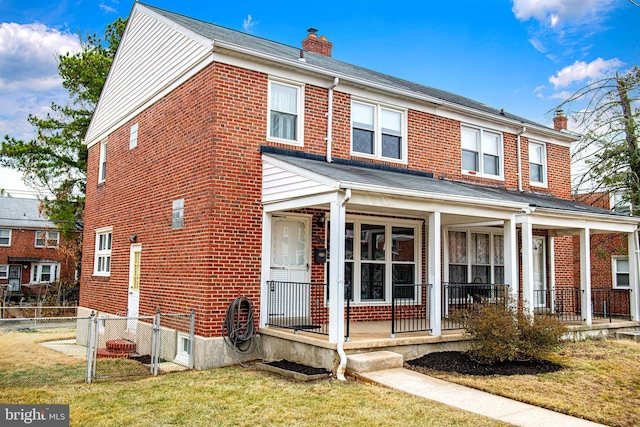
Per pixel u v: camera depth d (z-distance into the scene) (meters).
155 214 11.48
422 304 12.37
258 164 9.95
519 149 14.73
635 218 13.23
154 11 12.27
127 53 13.73
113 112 14.43
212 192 9.35
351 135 11.37
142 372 8.66
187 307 9.79
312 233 10.66
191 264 9.77
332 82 11.02
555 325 9.01
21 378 8.26
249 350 9.50
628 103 16.25
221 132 9.52
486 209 10.04
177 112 10.87
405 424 5.78
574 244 18.70
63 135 25.81
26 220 34.00
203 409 6.42
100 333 13.67
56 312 24.03
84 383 7.87
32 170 26.16
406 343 8.78
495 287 10.82
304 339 8.54
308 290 10.45
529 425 5.73
